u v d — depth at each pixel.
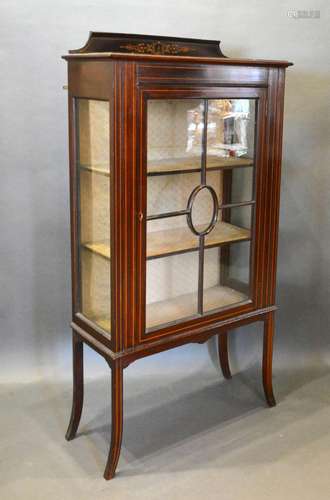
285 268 2.37
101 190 1.61
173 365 2.39
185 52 1.83
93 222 1.68
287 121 2.24
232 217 1.82
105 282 1.66
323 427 2.00
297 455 1.85
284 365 2.40
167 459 1.83
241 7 2.13
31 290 2.20
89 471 1.77
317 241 2.36
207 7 2.11
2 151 2.05
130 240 1.59
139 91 1.51
